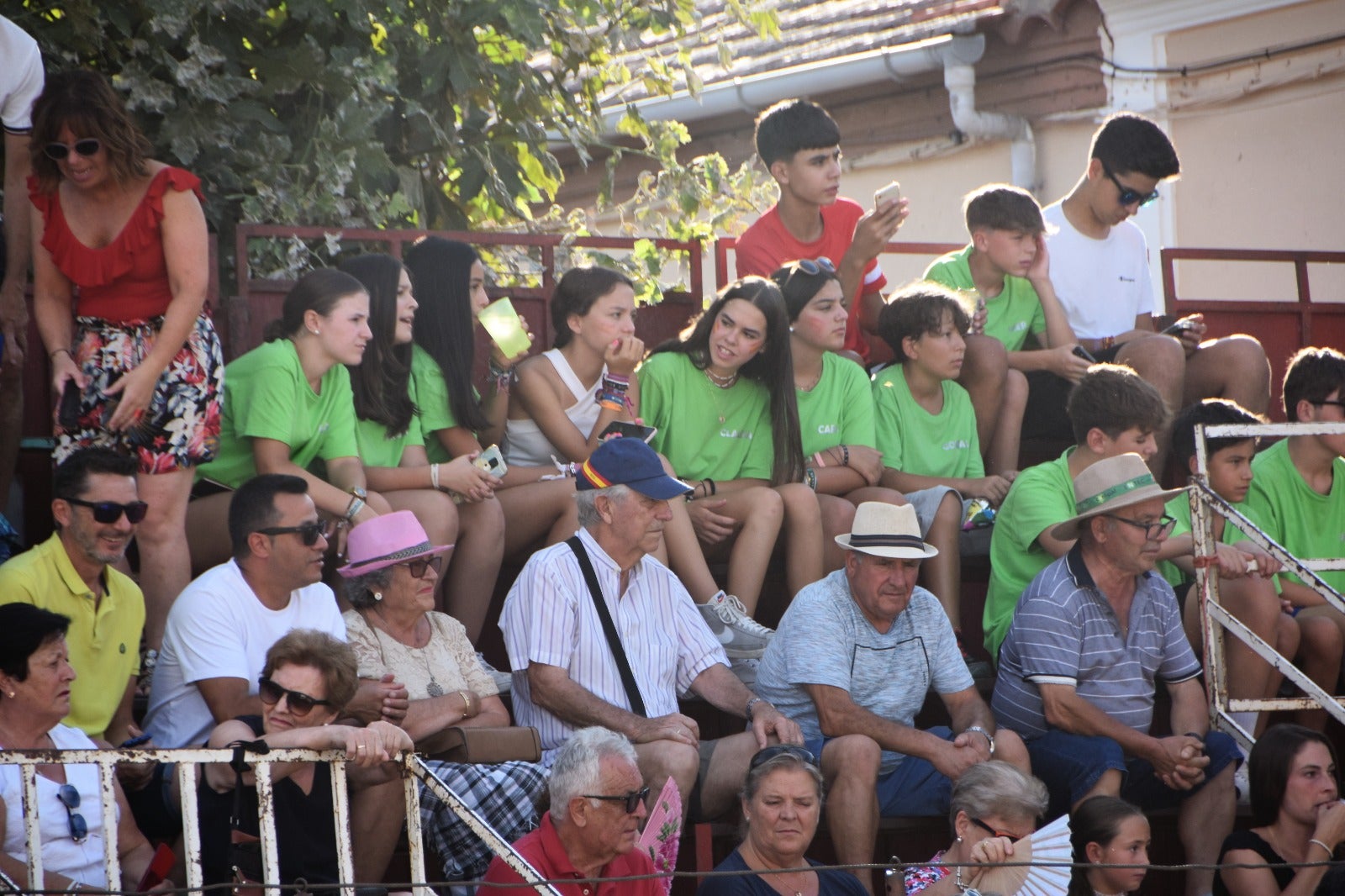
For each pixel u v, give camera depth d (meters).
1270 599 20.28
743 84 35.59
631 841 14.84
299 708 14.16
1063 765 18.41
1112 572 19.28
